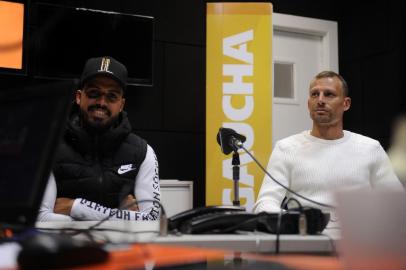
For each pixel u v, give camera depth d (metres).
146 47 3.25
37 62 2.99
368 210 0.52
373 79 3.71
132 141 2.12
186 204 3.10
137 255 0.76
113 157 2.05
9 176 0.80
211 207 1.16
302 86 3.98
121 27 3.19
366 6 3.80
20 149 0.80
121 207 1.77
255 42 3.21
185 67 3.53
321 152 2.29
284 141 2.38
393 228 0.51
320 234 1.05
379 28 3.67
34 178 0.76
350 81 3.94
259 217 1.06
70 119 2.07
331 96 2.31
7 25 2.92
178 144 3.46
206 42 3.31
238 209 1.18
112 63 2.07
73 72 3.05
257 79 3.20
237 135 1.83
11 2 2.94
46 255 0.61
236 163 1.93
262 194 2.24
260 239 0.94
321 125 2.32
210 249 0.89
